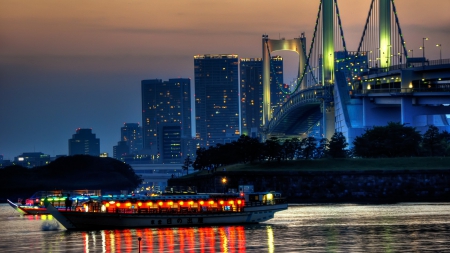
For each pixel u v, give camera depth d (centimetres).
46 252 17862
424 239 18612
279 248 17475
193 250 17412
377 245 17712
